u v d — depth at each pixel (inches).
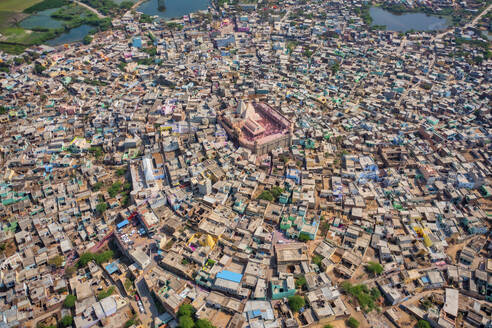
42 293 5570.9
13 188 7598.4
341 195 7150.6
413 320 5231.3
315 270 5728.3
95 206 7180.1
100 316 5201.8
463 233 6589.6
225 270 5674.2
